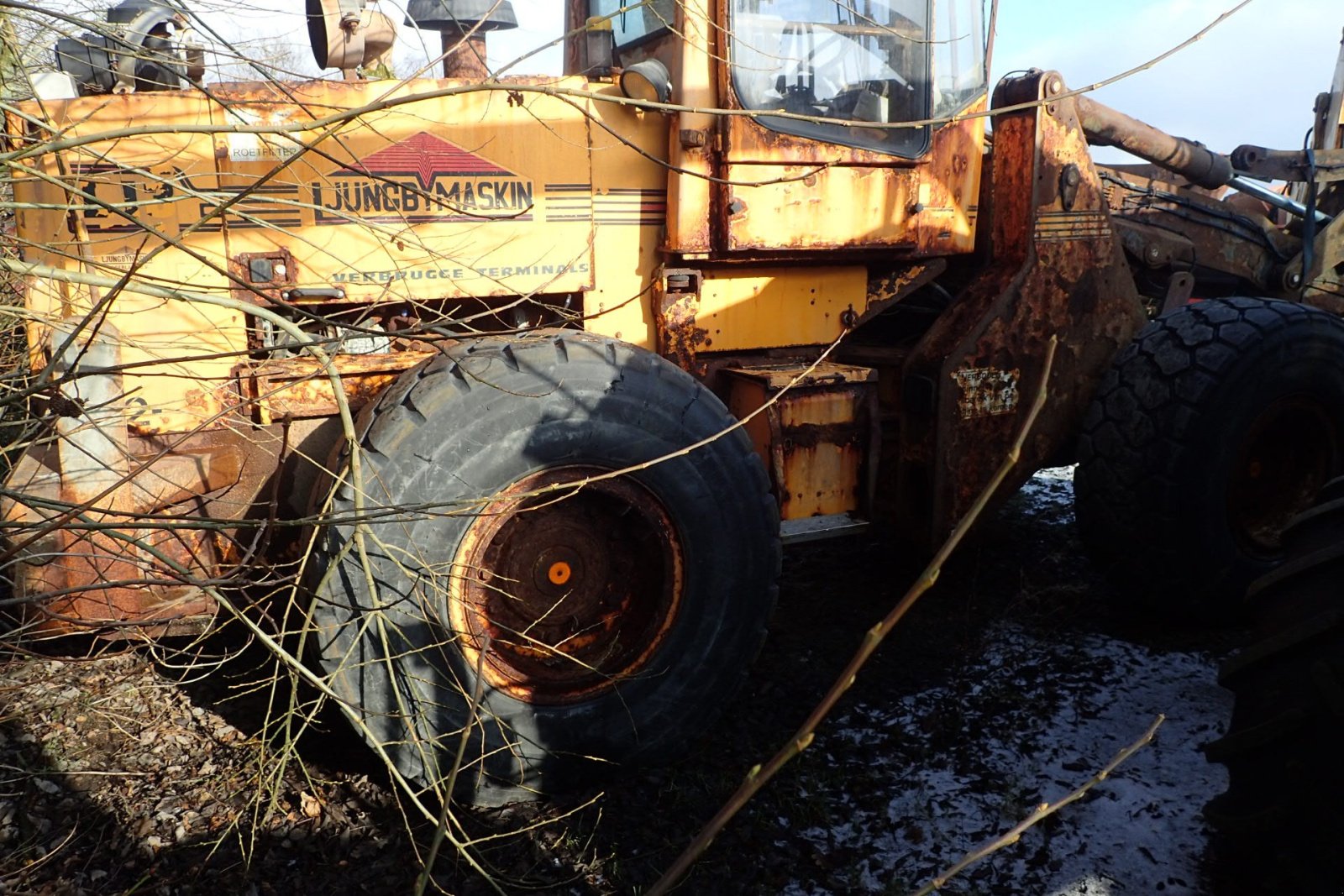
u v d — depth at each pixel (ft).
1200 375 10.39
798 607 11.99
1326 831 5.97
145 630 8.17
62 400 7.23
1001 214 11.25
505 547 8.03
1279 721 6.11
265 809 7.93
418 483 7.52
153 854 7.47
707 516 8.32
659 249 10.00
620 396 7.99
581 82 9.61
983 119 11.14
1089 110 12.25
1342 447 11.19
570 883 7.18
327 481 7.98
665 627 8.40
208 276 8.71
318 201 8.89
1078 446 11.24
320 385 8.75
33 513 7.63
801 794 8.29
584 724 8.17
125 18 8.57
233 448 8.52
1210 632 11.14
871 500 10.27
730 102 9.41
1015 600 11.98
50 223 8.36
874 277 11.25
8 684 9.52
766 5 9.54
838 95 10.10
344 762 8.56
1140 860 7.32
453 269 9.35
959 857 7.47
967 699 9.72
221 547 8.45
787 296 10.60
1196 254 13.89
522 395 7.69
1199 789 8.13
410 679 7.60
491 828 7.86
